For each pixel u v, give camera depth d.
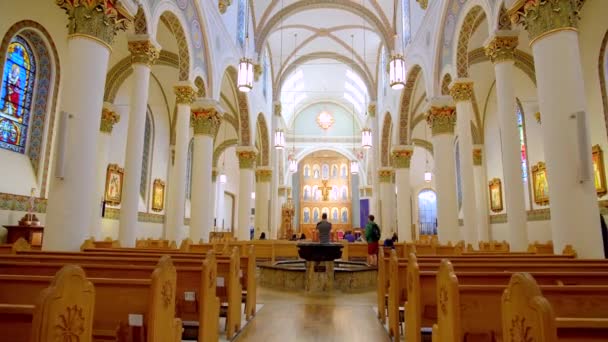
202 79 12.34
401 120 17.08
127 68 14.16
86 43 6.65
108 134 13.73
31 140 10.73
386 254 12.28
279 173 32.66
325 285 9.60
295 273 10.23
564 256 5.91
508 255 6.31
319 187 38.31
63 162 6.31
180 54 11.17
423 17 13.69
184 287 4.47
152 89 17.52
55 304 2.18
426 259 5.58
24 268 4.03
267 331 5.80
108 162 14.84
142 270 4.00
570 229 6.12
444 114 12.10
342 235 33.97
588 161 6.14
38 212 10.54
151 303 3.17
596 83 10.91
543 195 13.98
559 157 6.31
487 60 15.77
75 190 6.34
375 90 23.30
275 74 23.97
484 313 3.18
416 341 4.19
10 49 9.98
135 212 8.62
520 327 2.12
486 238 18.00
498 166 17.28
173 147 19.59
